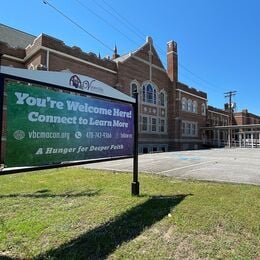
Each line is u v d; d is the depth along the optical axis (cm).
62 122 498
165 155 2186
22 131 428
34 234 396
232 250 341
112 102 622
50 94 477
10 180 836
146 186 723
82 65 2519
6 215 482
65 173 985
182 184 749
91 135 564
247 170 1072
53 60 2222
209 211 488
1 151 392
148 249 347
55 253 338
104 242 368
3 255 336
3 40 2594
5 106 410
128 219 455
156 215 471
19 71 428
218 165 1291
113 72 2903
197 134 4406
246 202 545
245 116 6512
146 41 3531
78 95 535
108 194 635
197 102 4488
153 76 3572
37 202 568
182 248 349
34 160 446
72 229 415
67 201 575
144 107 3391
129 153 668
